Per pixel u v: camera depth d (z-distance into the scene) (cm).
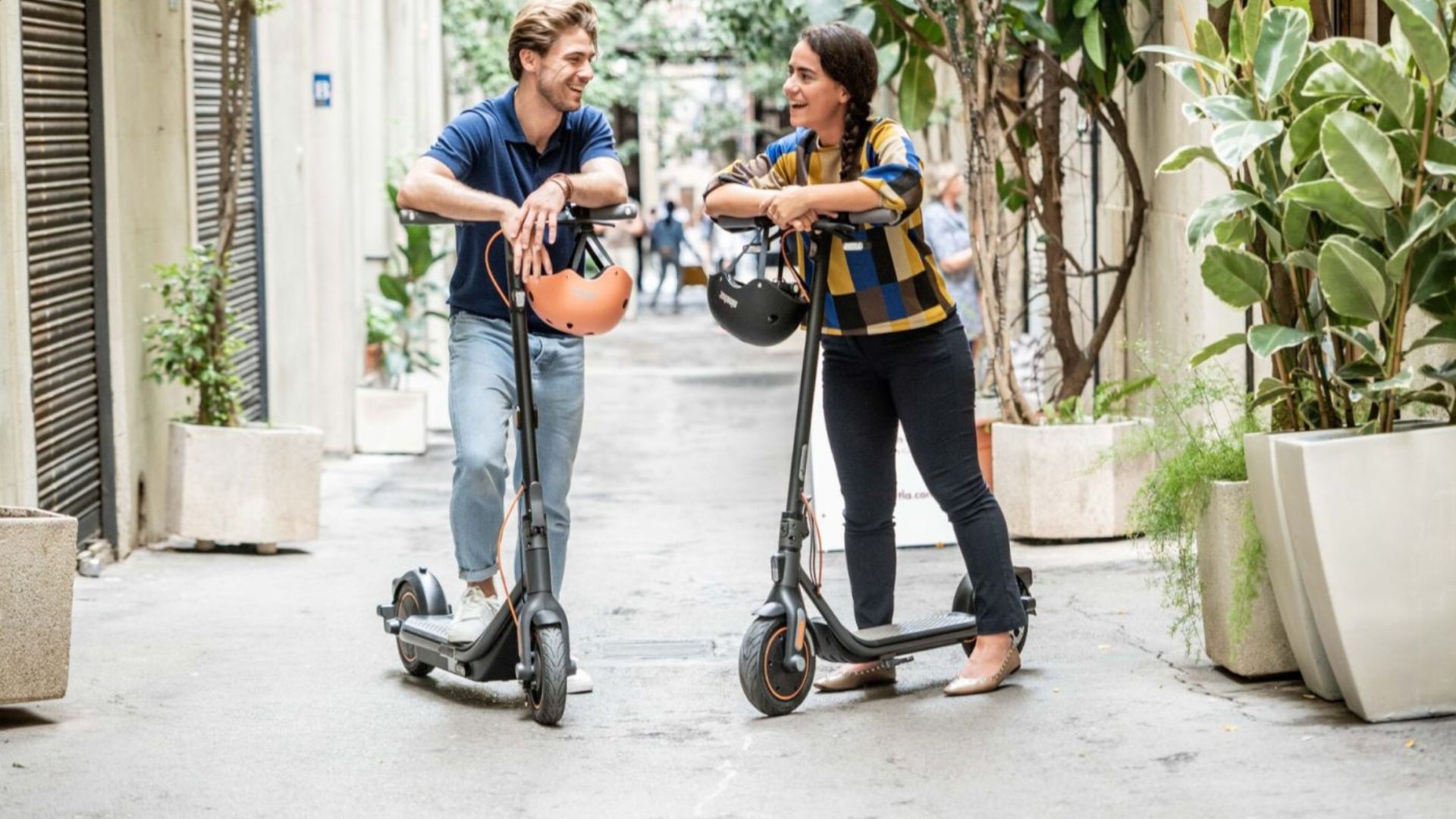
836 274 555
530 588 560
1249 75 559
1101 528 895
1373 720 518
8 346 770
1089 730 526
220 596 810
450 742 539
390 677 631
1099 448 891
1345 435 532
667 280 3869
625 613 763
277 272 1360
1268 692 561
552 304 554
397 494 1221
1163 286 933
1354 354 654
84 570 866
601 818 462
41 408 828
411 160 1670
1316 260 528
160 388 989
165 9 998
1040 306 1348
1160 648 636
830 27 545
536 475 563
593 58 586
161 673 641
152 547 960
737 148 3391
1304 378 575
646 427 1609
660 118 3005
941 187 1359
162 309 991
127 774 507
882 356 566
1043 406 951
